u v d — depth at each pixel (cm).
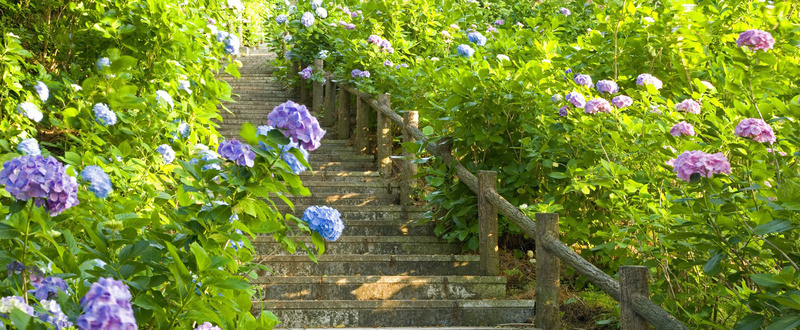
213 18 589
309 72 877
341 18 891
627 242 350
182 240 224
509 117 470
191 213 226
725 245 256
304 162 215
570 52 508
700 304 324
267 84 1049
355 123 818
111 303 133
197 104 426
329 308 389
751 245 267
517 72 471
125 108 383
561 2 796
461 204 487
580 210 446
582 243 448
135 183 328
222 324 216
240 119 823
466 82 460
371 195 583
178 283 196
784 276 201
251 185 212
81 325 131
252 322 229
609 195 368
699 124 355
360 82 713
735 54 316
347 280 418
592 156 398
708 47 462
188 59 462
